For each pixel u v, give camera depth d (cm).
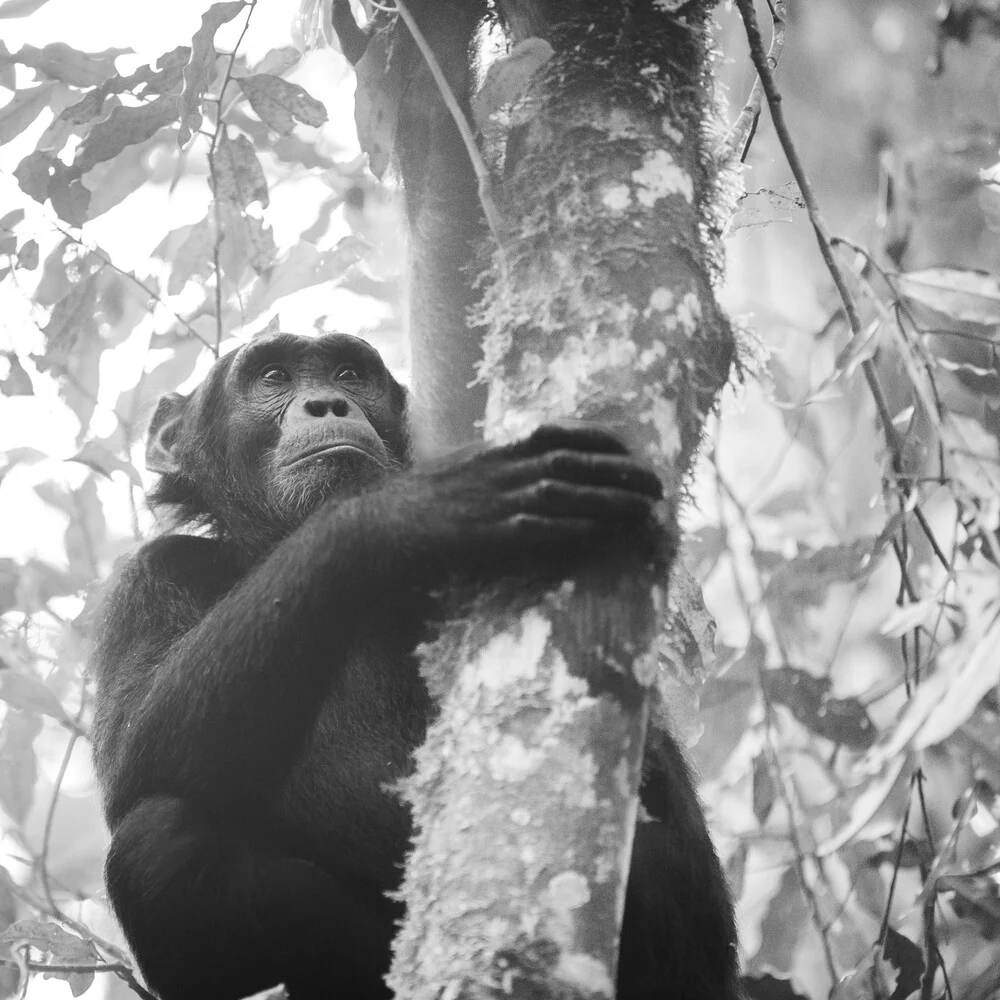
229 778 849
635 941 817
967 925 1027
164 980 851
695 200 703
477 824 564
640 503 614
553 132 689
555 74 701
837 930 1117
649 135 687
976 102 1359
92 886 1341
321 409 1014
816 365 1185
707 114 748
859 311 762
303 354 1075
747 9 748
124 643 982
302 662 809
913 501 753
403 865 831
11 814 1136
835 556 1053
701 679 988
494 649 600
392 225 1266
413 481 743
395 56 920
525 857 552
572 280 655
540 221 673
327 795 855
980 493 674
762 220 1114
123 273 1080
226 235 1109
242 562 1030
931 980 831
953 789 1034
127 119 1016
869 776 710
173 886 829
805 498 1203
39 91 1116
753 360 816
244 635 812
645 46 709
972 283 717
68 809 1435
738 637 1248
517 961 538
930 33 1377
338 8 914
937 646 852
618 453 622
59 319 1113
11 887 1054
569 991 533
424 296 994
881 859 988
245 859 836
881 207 1079
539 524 612
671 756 912
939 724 604
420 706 867
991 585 645
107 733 932
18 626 1251
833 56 1385
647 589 608
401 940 569
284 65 1125
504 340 669
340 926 817
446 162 977
